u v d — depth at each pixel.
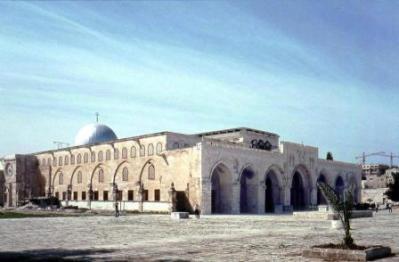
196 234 30.78
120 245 23.73
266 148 90.12
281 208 80.56
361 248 19.16
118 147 85.44
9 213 64.44
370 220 50.88
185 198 70.19
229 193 73.38
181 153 72.25
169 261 17.77
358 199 107.81
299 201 90.62
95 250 21.55
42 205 82.19
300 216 55.09
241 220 49.78
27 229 35.47
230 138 87.56
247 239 27.00
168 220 49.38
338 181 102.25
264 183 78.88
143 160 79.88
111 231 33.50
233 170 73.19
